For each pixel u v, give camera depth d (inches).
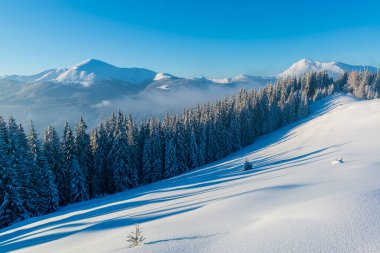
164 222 412.5
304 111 3720.5
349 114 2516.0
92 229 534.0
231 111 3262.8
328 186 451.8
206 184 1144.8
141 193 1384.1
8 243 667.4
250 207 388.5
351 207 263.3
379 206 257.1
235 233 259.9
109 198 1624.0
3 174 1179.3
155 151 2290.8
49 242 514.0
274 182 676.1
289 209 309.9
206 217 375.2
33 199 1375.5
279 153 1849.2
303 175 713.6
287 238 220.1
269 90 4424.2
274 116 3634.4
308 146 1752.0
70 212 1144.8
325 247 194.4
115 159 2005.4
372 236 198.8
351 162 806.5
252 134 3321.9
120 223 547.5
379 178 464.4
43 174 1512.1
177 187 1263.5
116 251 278.7
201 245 242.1
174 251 236.7
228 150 2851.9
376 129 1647.4
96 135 2118.6
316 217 256.2
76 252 340.8
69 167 1863.9
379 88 4906.5
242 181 933.8
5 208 1178.0
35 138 1562.5
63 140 1902.1
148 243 281.1
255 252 205.3
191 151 2500.0
